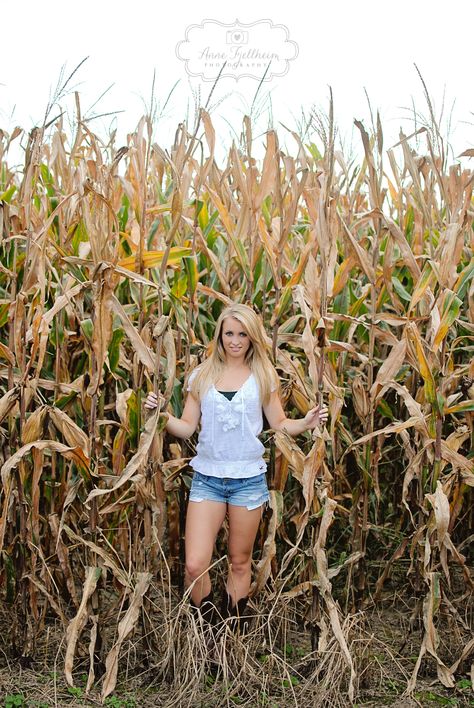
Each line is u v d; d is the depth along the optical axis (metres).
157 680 3.17
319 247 3.23
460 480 3.37
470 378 3.51
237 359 3.31
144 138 3.31
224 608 3.39
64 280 3.48
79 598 3.60
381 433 3.32
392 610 3.93
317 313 3.25
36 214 3.73
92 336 3.12
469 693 3.12
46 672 3.20
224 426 3.18
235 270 4.01
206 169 3.41
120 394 3.22
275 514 3.28
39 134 3.12
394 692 3.14
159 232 3.96
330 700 2.99
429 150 3.50
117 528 3.40
